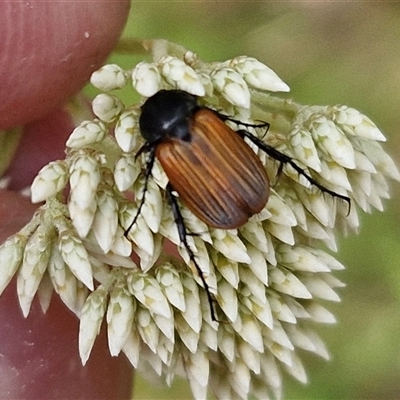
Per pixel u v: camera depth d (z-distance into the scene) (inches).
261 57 3.3
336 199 2.0
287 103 2.0
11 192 2.1
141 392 3.3
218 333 2.0
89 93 2.6
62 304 2.1
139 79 1.8
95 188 1.8
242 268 1.9
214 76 1.8
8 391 2.1
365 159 2.0
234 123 1.9
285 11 3.3
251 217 1.9
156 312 1.8
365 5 3.4
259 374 2.1
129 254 1.8
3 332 2.1
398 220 3.4
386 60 3.4
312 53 3.4
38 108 2.1
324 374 3.5
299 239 2.0
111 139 1.9
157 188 1.8
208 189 1.8
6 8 1.9
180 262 1.9
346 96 3.4
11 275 1.8
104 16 2.0
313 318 2.1
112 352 1.8
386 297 3.4
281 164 1.9
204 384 1.9
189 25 3.3
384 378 3.5
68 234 1.8
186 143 1.8
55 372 2.1
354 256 3.4
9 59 2.0
